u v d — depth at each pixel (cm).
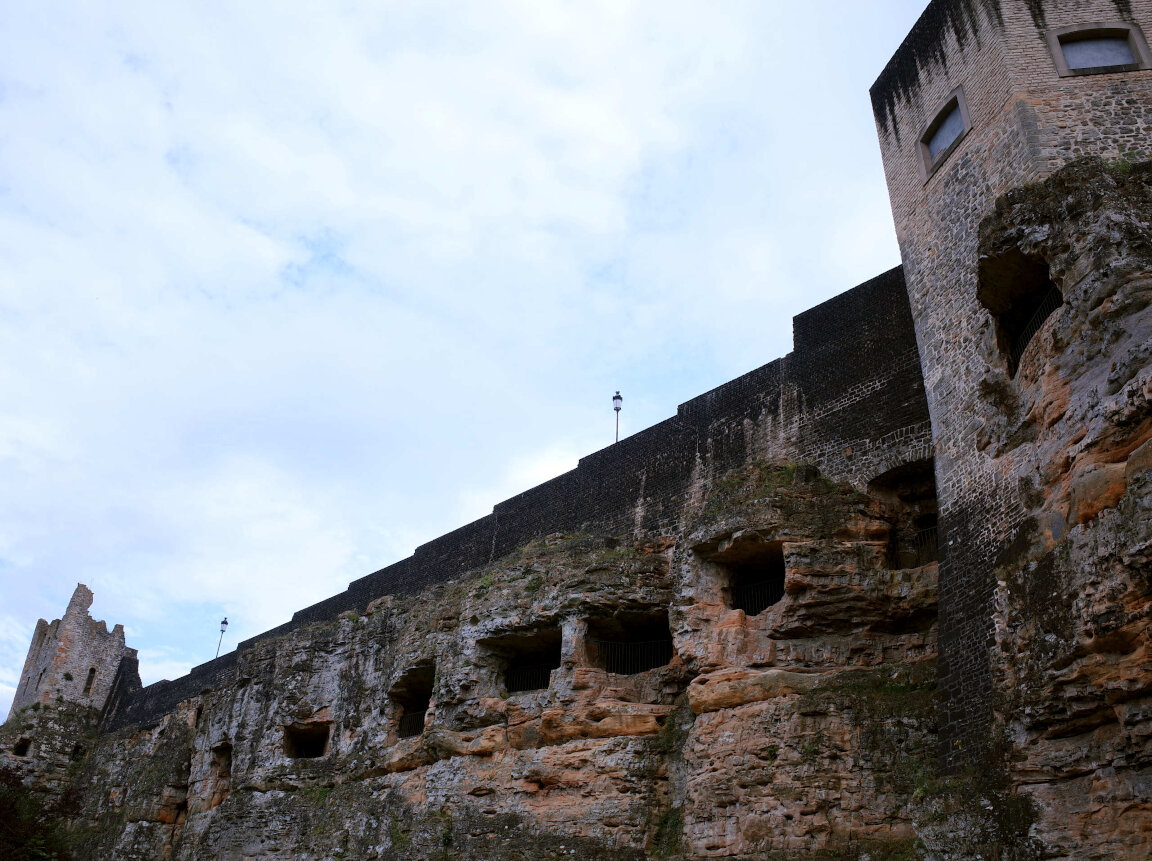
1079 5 2469
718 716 2577
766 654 2608
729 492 2903
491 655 3372
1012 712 1870
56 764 6372
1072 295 1927
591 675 3031
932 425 2422
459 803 3134
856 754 2320
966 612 2098
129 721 6419
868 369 2958
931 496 2755
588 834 2784
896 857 2109
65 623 6819
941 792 1973
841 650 2561
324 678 4378
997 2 2519
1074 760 1719
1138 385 1706
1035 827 1747
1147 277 1812
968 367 2330
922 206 2645
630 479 3653
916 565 2678
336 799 3844
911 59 2808
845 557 2622
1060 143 2288
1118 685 1638
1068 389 1916
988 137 2447
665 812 2742
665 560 3216
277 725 4347
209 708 5169
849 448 2895
